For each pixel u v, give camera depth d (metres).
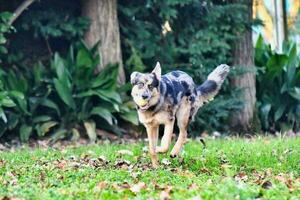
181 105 9.03
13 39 14.86
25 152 10.92
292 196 6.24
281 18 22.66
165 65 15.36
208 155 9.72
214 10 15.38
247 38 15.96
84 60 14.16
